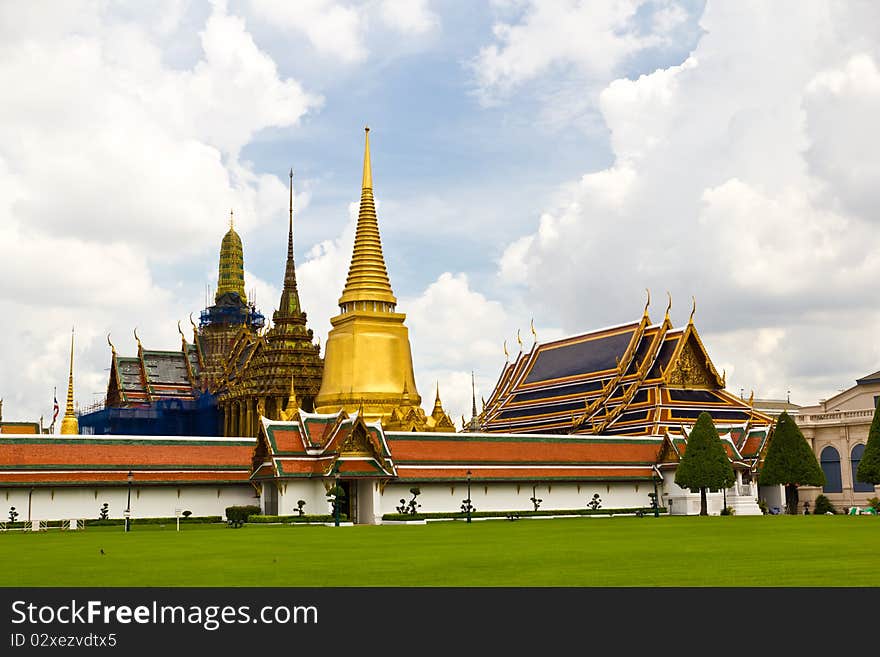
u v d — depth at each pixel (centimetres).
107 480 7969
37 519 7756
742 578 2956
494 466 8944
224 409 14275
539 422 11906
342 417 8312
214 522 8181
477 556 3866
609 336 11731
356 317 11544
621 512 9256
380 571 3266
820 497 11094
